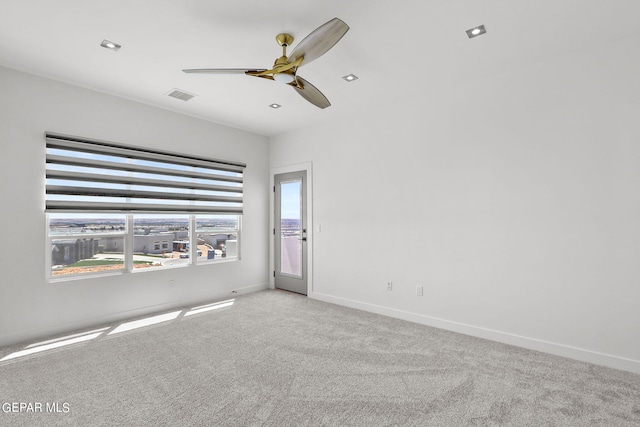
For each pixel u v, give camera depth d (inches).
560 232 111.7
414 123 148.8
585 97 107.3
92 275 141.6
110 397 84.8
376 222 161.8
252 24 94.6
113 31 98.1
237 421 74.7
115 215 149.8
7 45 105.5
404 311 150.7
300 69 122.3
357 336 128.5
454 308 135.6
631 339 99.6
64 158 132.5
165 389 88.7
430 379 94.2
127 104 151.3
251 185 206.1
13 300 121.0
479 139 129.6
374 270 162.1
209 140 183.5
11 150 121.0
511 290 121.5
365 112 166.7
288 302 179.9
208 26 95.6
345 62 117.0
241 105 159.2
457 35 99.9
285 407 80.4
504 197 123.3
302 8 87.1
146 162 157.4
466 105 133.3
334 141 180.4
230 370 99.6
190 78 130.0
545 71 115.0
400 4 85.3
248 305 173.3
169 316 153.2
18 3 84.3
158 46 106.7
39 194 126.7
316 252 187.8
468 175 132.3
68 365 102.7
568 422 74.7
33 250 125.4
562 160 111.4
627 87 100.7
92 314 139.6
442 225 139.5
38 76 127.3
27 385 90.8
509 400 83.5
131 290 151.6
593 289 105.7
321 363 104.4
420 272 145.9
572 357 108.7
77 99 136.8
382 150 159.9
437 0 83.7
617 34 98.9
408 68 121.4
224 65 119.7
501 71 123.7
